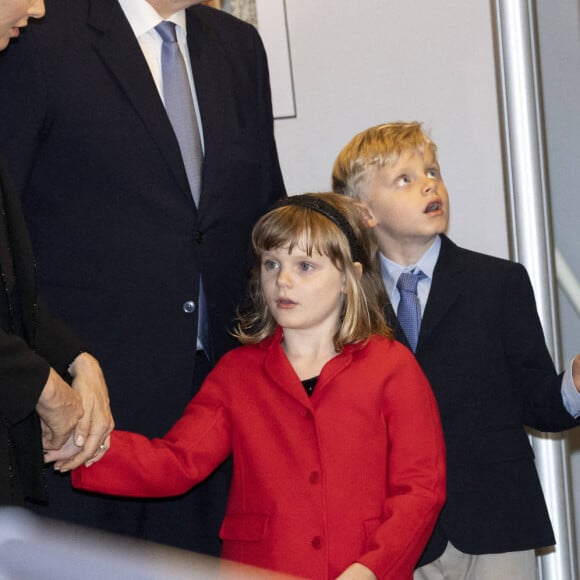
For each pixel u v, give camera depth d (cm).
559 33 847
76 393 511
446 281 660
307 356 583
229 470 649
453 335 644
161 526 638
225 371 591
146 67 610
